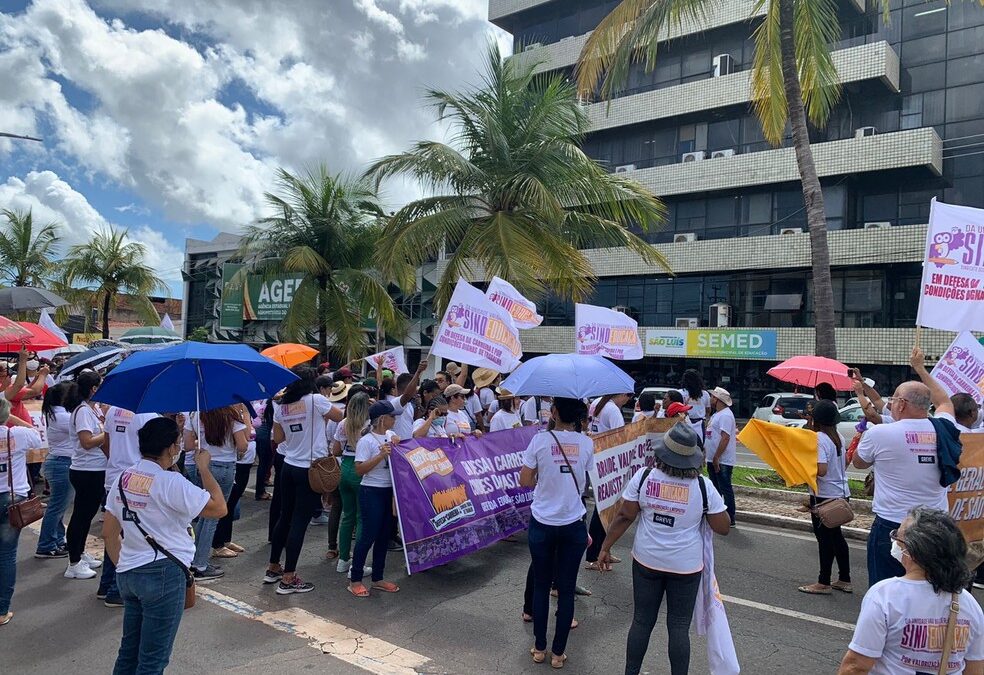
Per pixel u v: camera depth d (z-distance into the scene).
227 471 6.54
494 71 13.46
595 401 8.27
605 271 28.64
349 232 19.08
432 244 13.52
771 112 13.71
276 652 4.73
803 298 25.08
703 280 27.33
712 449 8.74
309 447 5.94
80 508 6.23
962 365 6.42
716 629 3.96
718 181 26.02
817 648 5.03
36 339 8.48
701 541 4.01
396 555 7.27
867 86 24.16
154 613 3.46
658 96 27.88
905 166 22.22
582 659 4.77
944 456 4.54
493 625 5.35
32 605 5.53
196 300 41.81
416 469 6.50
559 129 13.39
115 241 30.23
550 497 4.70
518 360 7.55
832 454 6.22
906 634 2.44
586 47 12.48
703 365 27.38
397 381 8.25
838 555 6.23
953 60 23.45
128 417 6.02
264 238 19.28
